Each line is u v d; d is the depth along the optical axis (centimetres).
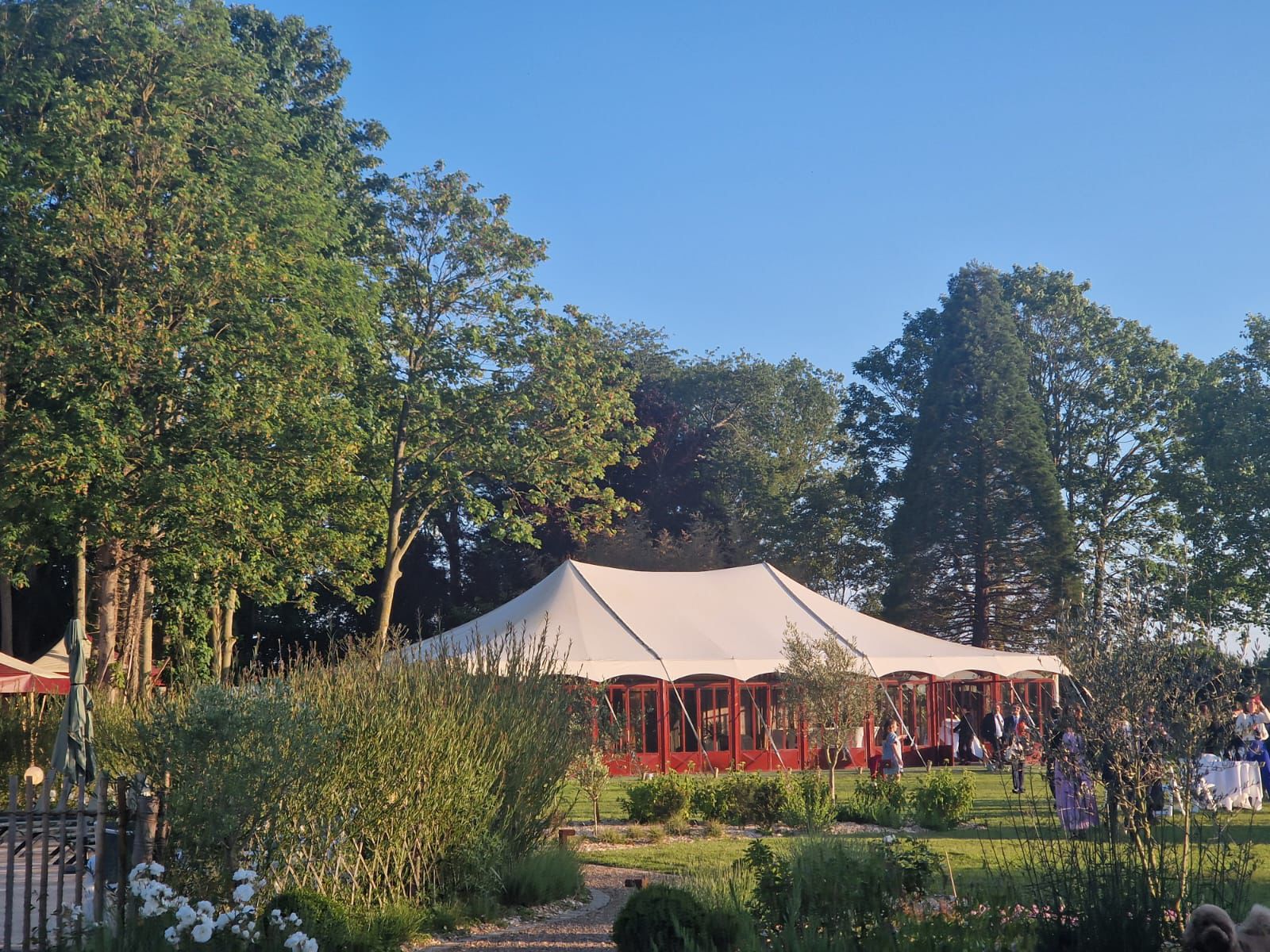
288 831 1056
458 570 5616
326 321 3294
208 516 2808
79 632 1243
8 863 950
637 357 7356
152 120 2952
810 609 3731
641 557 5378
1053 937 745
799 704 2291
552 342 4203
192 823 980
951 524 5612
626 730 3222
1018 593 5588
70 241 2728
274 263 3052
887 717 3750
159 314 2908
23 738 2205
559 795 1573
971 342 5759
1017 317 6369
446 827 1232
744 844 1783
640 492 5838
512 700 1473
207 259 2778
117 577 3080
